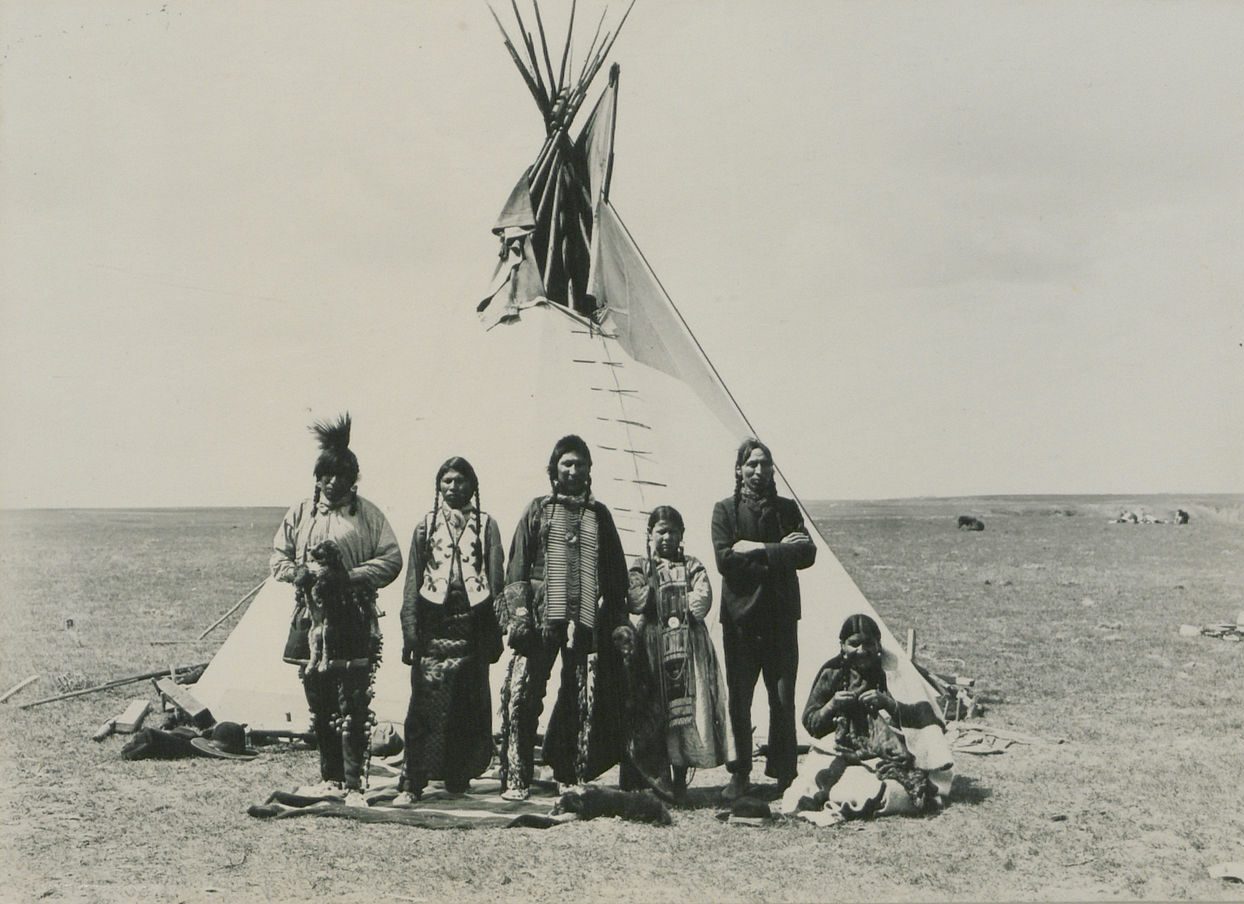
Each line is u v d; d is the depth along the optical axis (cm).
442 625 686
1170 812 675
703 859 592
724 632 703
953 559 2620
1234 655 1274
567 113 916
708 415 868
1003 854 601
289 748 800
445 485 693
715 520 706
